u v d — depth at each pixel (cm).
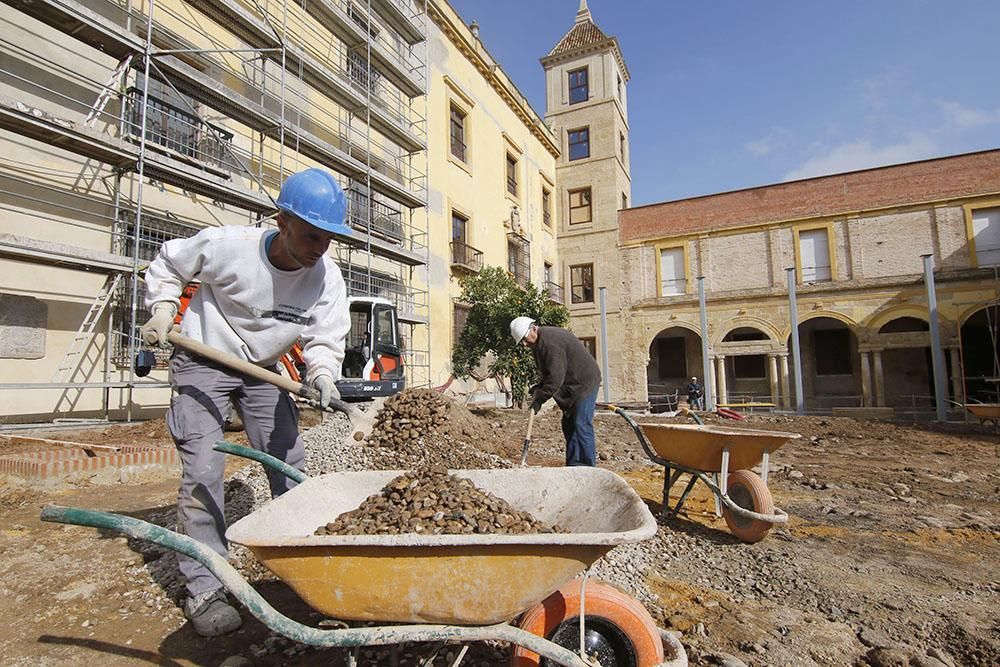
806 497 572
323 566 182
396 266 1545
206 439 275
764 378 2312
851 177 2109
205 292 288
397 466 589
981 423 1275
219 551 273
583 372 509
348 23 1320
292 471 254
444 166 1811
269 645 250
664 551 389
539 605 204
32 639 257
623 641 205
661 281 2400
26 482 525
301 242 254
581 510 244
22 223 755
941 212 1972
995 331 1909
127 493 516
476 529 209
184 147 948
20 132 715
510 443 795
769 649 252
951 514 505
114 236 851
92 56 838
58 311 786
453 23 1883
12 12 754
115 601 294
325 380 269
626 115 2911
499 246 2133
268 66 1157
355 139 1426
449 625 189
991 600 310
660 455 492
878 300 1994
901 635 270
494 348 1491
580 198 2670
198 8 991
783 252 2178
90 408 812
